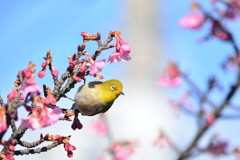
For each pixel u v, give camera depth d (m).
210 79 12.14
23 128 8.21
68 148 8.30
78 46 8.60
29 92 6.91
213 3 11.82
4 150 7.73
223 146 12.34
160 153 22.42
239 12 11.80
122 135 23.34
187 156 12.32
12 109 6.94
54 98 7.78
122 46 8.76
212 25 11.83
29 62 6.96
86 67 8.63
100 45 8.75
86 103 11.20
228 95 11.72
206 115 11.91
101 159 15.79
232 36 11.77
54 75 8.45
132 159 21.88
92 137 21.73
